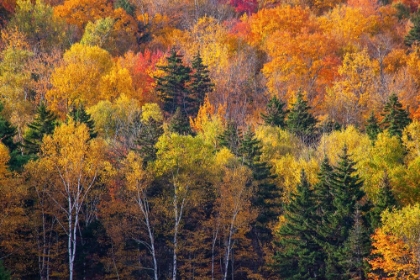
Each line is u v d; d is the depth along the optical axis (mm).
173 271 132000
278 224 144625
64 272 132750
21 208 122375
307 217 134875
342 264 125312
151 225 141375
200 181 143625
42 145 129750
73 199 136625
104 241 138750
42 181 127438
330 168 139000
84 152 129125
